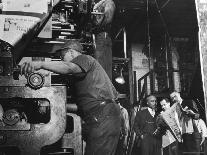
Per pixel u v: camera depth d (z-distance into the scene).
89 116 2.89
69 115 2.69
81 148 2.63
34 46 3.70
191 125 7.54
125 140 7.91
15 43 2.89
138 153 8.46
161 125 7.22
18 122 2.42
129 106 11.11
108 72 5.98
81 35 4.91
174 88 14.29
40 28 3.40
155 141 7.53
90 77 2.91
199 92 12.30
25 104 2.92
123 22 14.08
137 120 7.89
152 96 7.89
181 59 14.87
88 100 2.89
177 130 7.04
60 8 4.42
